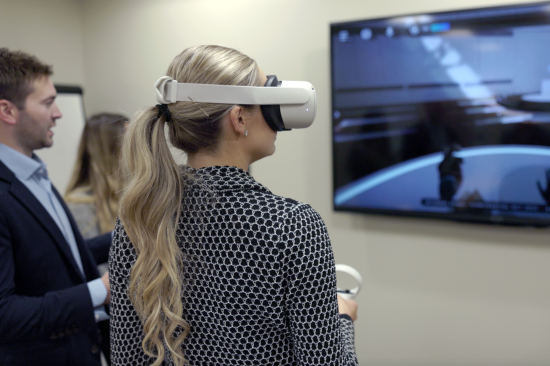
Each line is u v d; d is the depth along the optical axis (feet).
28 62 4.24
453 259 6.27
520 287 5.88
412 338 6.73
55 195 4.62
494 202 5.54
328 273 2.08
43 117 4.35
